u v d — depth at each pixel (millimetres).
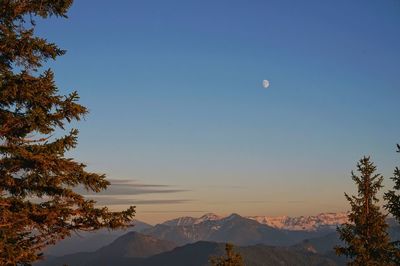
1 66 14211
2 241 13133
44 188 14594
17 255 13414
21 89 13891
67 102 14438
